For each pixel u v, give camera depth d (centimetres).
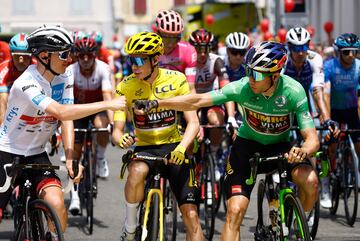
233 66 1659
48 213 956
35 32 991
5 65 1393
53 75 999
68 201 1822
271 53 1003
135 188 1062
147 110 1030
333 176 1611
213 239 1432
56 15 9700
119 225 1548
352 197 1733
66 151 1034
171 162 1059
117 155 2778
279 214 1058
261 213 1162
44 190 1005
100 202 1805
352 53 1608
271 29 4966
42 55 983
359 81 1648
